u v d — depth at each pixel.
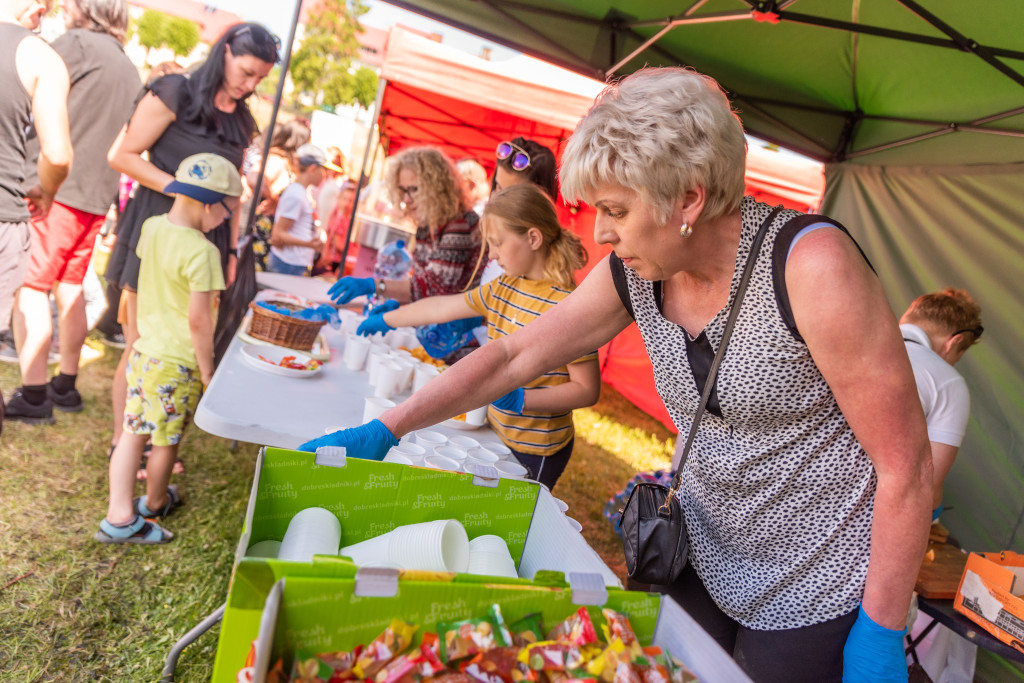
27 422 3.37
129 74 3.46
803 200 5.55
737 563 1.37
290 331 2.50
